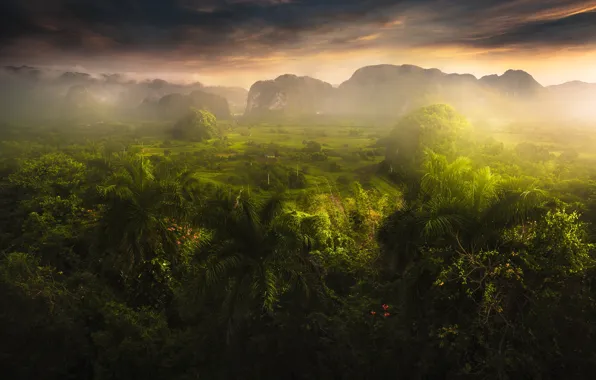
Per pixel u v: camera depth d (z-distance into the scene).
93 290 17.83
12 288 16.06
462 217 14.47
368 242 19.20
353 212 22.48
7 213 29.06
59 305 16.16
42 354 15.23
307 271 16.89
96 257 20.77
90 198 27.34
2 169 47.31
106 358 15.00
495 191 15.71
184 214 20.59
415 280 14.73
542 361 13.00
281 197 17.41
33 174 35.41
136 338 15.79
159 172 25.97
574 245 13.35
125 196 19.80
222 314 15.67
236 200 16.19
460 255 13.94
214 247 15.82
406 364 14.15
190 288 17.09
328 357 14.65
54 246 20.97
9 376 14.77
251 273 15.07
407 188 22.80
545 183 37.75
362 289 16.80
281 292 15.86
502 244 14.00
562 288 13.48
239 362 14.74
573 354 13.02
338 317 15.44
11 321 15.55
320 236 18.66
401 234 16.47
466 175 17.27
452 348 13.59
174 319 18.30
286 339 15.04
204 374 14.66
